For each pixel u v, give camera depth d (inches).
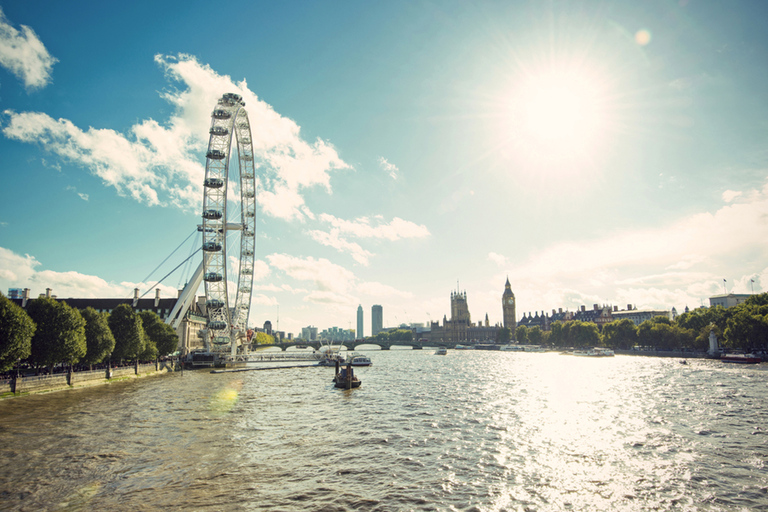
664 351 7465.6
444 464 1571.1
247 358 6609.3
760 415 2381.9
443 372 5433.1
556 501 1256.2
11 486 1323.8
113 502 1219.9
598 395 3201.3
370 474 1461.6
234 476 1430.9
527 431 2066.9
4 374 3248.0
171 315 6156.5
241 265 6904.5
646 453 1706.4
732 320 5954.7
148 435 1923.0
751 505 1233.4
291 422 2246.6
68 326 3075.8
